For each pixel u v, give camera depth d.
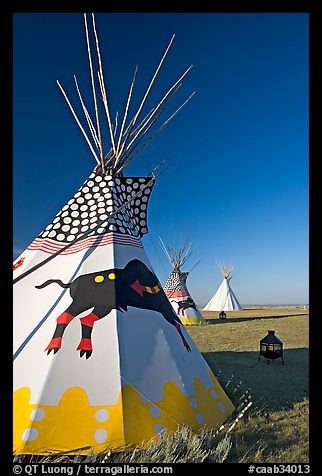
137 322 3.83
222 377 6.64
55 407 3.00
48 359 3.30
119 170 5.23
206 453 3.12
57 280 4.11
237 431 3.83
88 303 3.78
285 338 12.21
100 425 2.95
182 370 3.79
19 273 4.33
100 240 4.41
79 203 4.84
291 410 4.74
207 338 11.95
